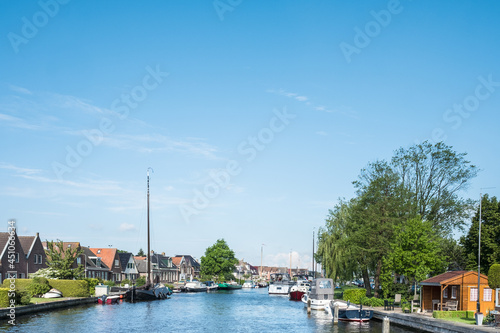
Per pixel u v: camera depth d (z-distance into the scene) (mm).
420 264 46156
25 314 44594
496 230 56938
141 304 66375
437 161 61125
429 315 40750
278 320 49031
